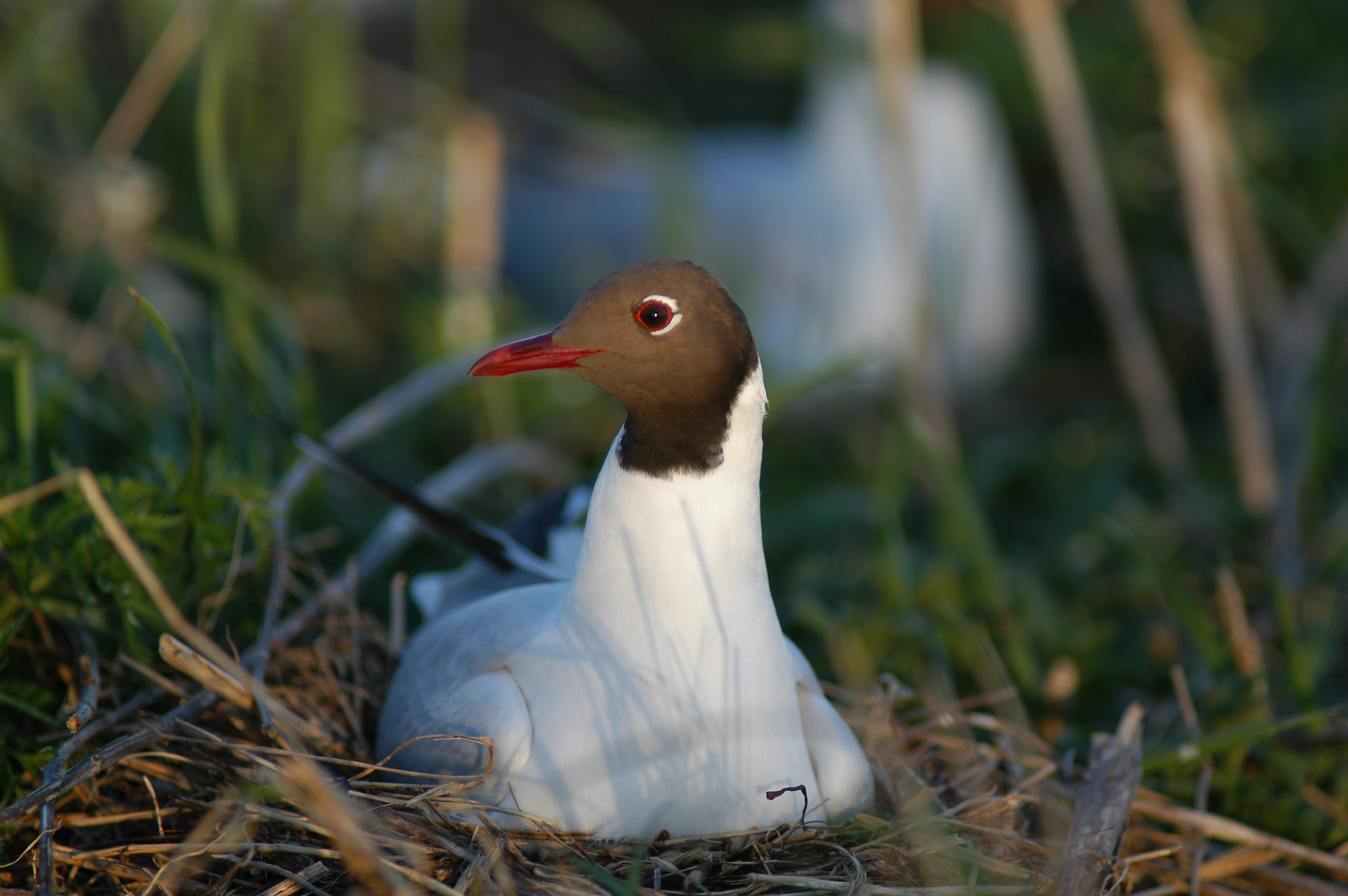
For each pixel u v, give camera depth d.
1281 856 6.69
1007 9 11.91
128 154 11.58
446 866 5.58
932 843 5.85
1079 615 9.27
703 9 18.92
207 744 5.96
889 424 11.52
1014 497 12.03
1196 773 7.32
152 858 5.73
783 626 8.89
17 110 10.94
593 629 5.80
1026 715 7.80
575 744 5.68
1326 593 9.23
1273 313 11.73
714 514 5.72
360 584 8.52
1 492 6.71
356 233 12.68
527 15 17.66
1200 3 15.93
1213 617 9.35
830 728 6.17
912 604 8.66
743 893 5.59
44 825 5.29
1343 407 11.59
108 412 8.87
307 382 8.92
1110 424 13.00
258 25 11.62
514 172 14.36
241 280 8.93
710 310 5.59
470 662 6.18
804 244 13.44
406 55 15.93
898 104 10.73
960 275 12.82
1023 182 16.22
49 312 9.62
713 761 5.72
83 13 12.63
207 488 6.88
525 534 8.35
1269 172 14.33
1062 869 5.87
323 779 5.65
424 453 11.38
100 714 6.33
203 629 6.87
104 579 6.32
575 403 11.62
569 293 13.68
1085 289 15.68
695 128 18.25
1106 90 14.93
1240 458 10.59
